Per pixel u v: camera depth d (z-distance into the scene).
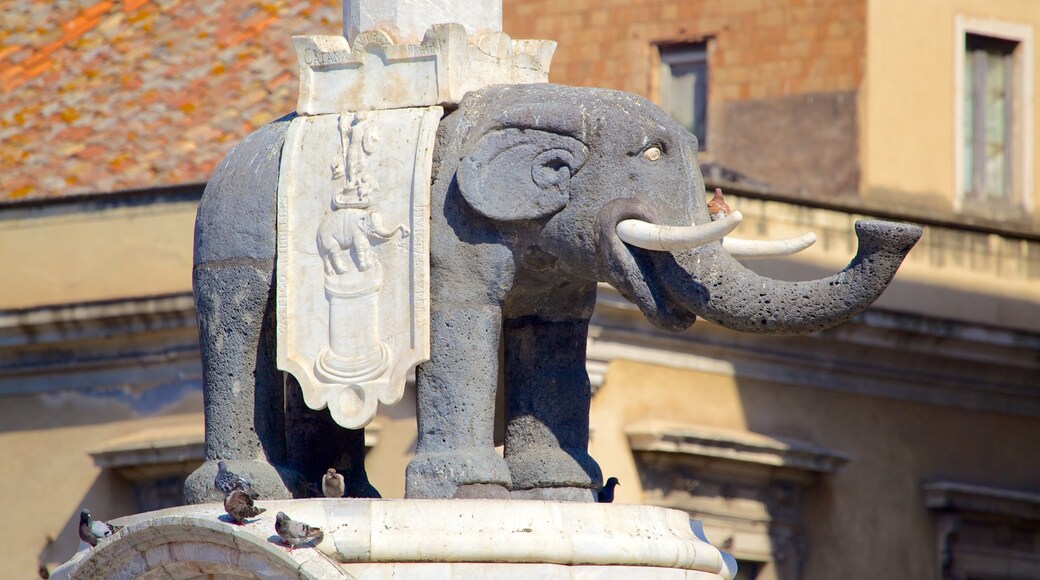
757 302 25.41
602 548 24.69
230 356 26.36
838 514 68.25
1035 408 73.38
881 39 75.38
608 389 63.38
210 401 26.48
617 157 25.83
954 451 71.31
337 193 25.84
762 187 71.62
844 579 68.12
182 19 69.31
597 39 79.12
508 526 24.58
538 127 25.84
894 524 69.56
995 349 71.44
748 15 77.00
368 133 25.86
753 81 76.75
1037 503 72.00
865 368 69.25
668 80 78.44
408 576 24.27
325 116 26.28
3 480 66.38
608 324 63.22
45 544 65.75
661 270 25.64
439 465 25.39
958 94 76.38
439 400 25.64
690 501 64.56
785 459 66.00
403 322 25.47
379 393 25.42
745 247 26.23
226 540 24.39
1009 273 72.00
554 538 24.56
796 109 75.94
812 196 66.62
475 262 25.84
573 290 26.73
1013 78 77.88
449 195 25.86
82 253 65.12
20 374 66.25
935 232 70.88
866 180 74.69
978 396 72.12
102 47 69.25
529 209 25.77
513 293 26.45
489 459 25.55
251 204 26.33
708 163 76.94
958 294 70.88
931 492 70.38
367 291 25.61
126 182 65.56
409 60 26.03
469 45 26.45
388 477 59.38
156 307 63.84
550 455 26.58
